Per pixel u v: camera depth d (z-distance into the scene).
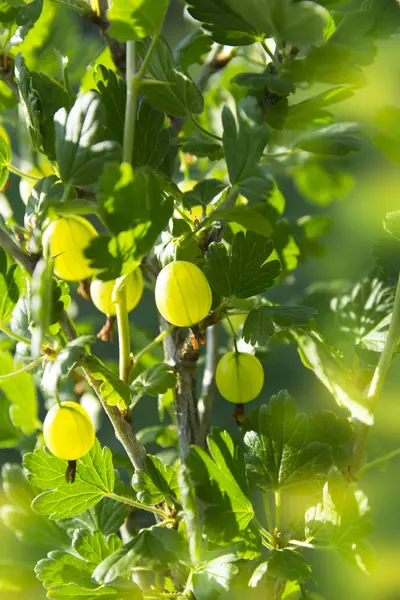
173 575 0.74
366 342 0.79
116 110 0.75
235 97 0.88
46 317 0.69
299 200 1.43
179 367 0.76
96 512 0.78
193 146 0.76
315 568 0.75
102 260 0.69
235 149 0.71
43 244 0.71
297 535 0.74
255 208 0.74
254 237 0.74
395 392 0.79
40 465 0.74
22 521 0.80
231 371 0.77
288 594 0.74
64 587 0.74
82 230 0.72
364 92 0.78
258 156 0.70
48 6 0.84
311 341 0.76
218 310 0.75
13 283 0.75
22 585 0.78
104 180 0.68
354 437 0.76
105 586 0.74
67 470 0.73
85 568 0.75
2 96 0.83
